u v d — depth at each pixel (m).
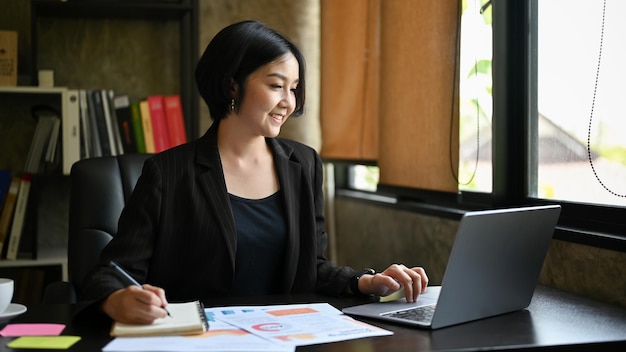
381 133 3.22
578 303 1.85
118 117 3.40
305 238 2.00
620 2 2.02
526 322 1.62
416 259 3.04
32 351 1.38
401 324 1.58
